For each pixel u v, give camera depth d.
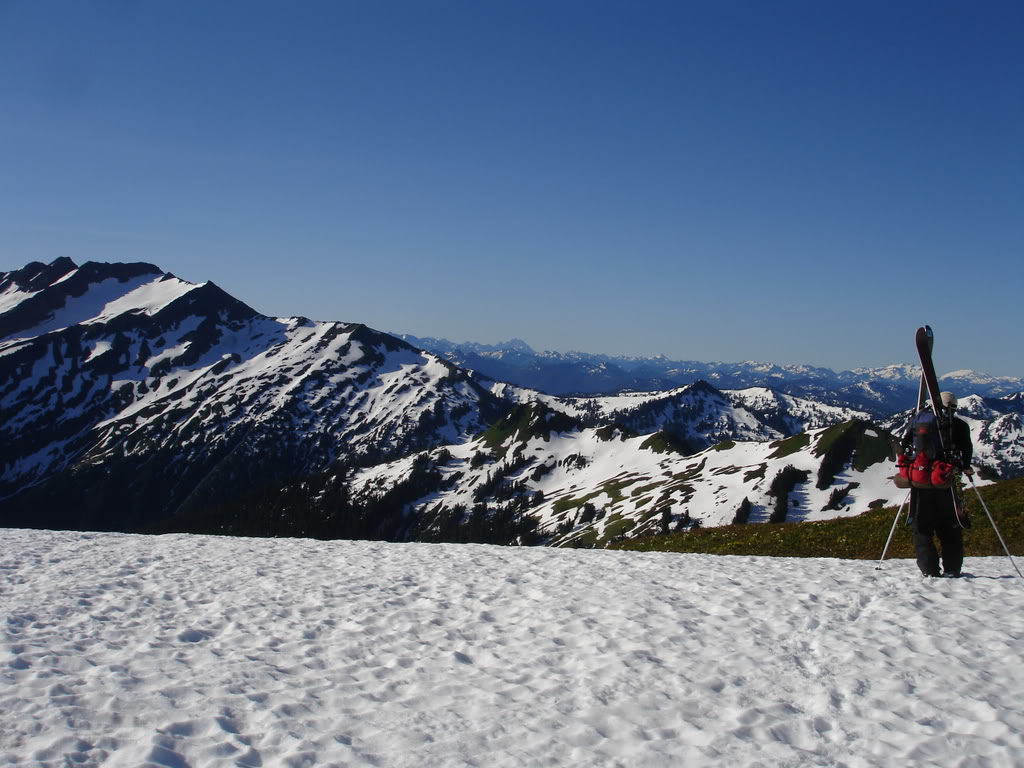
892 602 11.42
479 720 7.55
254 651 10.06
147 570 16.36
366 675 9.05
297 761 6.54
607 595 13.09
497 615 12.02
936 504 13.34
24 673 8.73
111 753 6.67
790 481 123.81
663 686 8.42
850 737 6.97
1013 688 7.95
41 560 17.45
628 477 173.50
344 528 198.00
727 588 13.20
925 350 13.48
